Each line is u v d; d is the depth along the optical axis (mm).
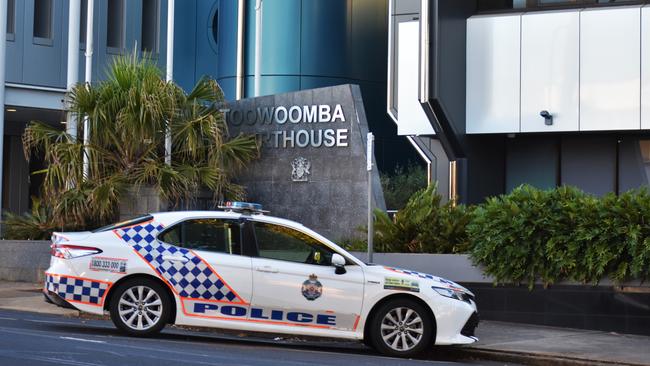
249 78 34094
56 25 34312
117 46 35750
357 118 22672
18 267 23938
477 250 17703
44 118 36906
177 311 14070
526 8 22766
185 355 12516
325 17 34375
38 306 18875
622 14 21719
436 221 19312
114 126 23156
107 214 22938
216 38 37469
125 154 23328
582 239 16656
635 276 16594
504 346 15000
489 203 18156
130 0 35938
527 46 22516
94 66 34875
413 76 23750
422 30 21625
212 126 23031
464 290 14492
